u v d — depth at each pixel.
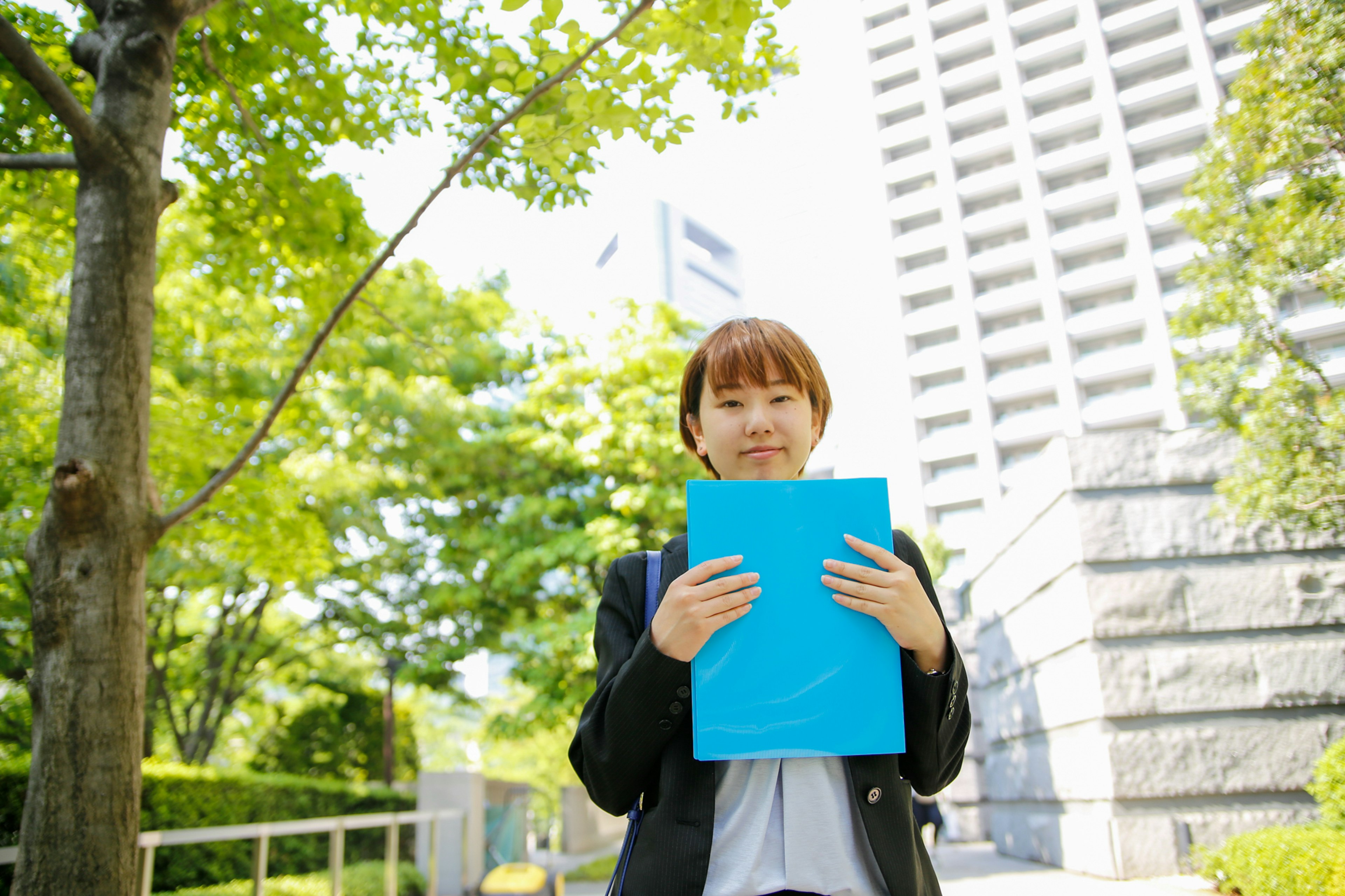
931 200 42.94
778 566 1.21
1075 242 39.53
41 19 5.08
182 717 16.19
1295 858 5.92
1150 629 8.95
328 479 10.64
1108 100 40.19
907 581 1.18
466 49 5.32
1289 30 6.05
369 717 16.84
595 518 12.71
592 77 4.06
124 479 3.41
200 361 8.98
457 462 12.73
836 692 1.17
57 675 3.17
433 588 13.37
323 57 5.40
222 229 5.89
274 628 15.09
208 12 5.04
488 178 5.23
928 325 41.31
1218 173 6.59
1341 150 5.91
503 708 24.00
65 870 2.98
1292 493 6.41
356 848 9.32
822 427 1.53
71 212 5.50
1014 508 12.05
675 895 1.15
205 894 6.39
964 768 17.27
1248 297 6.46
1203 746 8.54
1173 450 9.52
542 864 16.56
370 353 11.62
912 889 1.16
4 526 7.16
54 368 7.36
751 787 1.23
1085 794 9.27
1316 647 8.63
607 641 1.37
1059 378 38.34
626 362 12.73
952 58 44.84
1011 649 12.52
